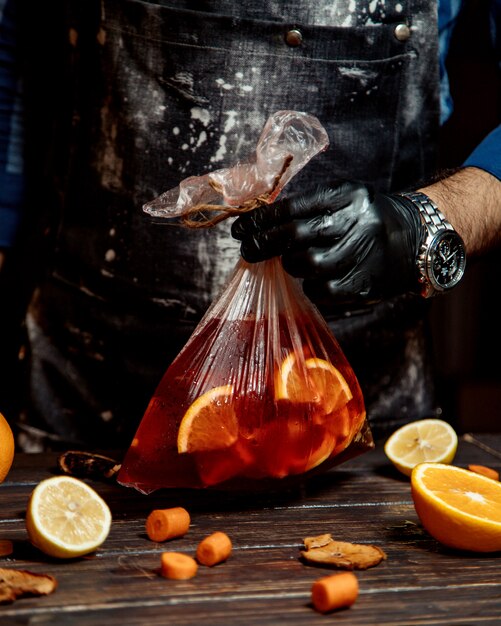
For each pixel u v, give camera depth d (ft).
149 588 2.26
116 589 2.25
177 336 3.98
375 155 3.91
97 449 3.99
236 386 2.78
